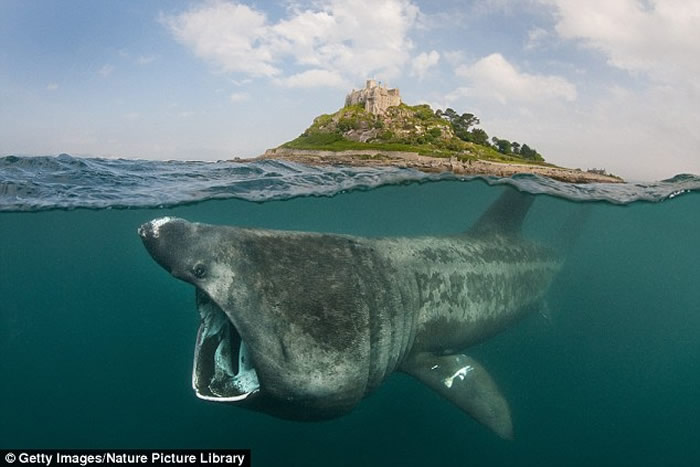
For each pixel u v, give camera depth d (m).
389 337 4.62
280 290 3.78
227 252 3.66
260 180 13.30
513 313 7.57
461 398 5.54
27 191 11.77
